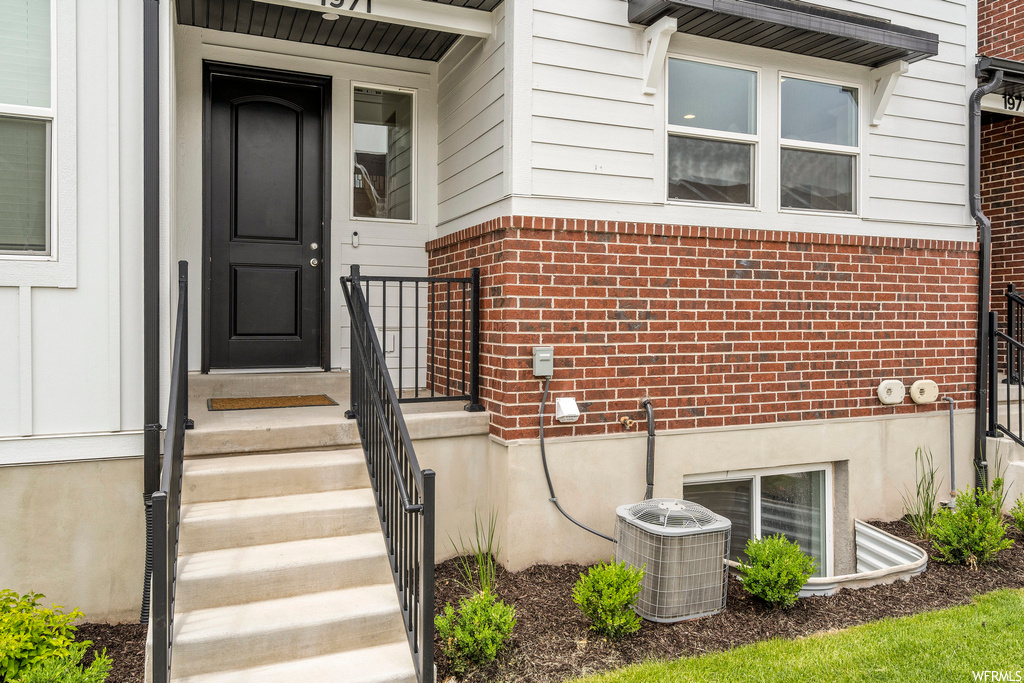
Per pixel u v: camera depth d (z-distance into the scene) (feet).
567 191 14.66
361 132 19.06
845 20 15.66
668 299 15.62
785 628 12.34
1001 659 11.21
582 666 10.94
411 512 10.00
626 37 15.17
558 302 14.61
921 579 14.56
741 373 16.40
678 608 12.46
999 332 19.03
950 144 18.95
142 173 12.60
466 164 16.96
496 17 15.08
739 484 17.29
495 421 14.88
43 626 9.70
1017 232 23.27
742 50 16.39
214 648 9.87
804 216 17.10
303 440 13.73
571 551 14.89
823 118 17.62
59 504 12.13
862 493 17.87
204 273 17.24
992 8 23.85
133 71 12.55
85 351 12.26
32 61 11.91
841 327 17.54
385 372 11.85
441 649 11.03
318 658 10.36
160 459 12.57
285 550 11.70
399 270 19.20
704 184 16.30
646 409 15.37
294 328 18.42
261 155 18.01
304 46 18.02
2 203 11.85
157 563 8.47
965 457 19.22
